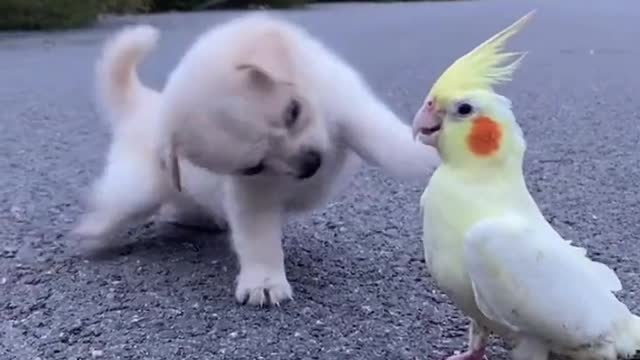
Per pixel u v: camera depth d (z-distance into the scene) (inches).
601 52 95.0
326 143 31.8
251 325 30.2
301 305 31.4
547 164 47.8
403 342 29.1
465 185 25.2
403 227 38.1
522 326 24.9
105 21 125.9
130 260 35.3
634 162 48.1
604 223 38.5
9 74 80.5
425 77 77.5
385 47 98.5
